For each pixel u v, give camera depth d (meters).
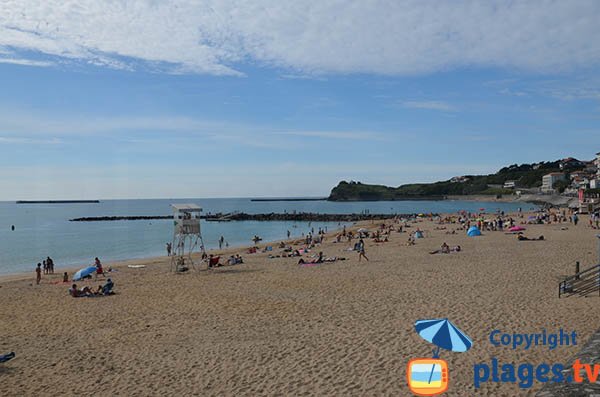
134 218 135.38
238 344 13.88
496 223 55.06
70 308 20.25
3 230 91.19
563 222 63.00
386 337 13.82
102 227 99.88
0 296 24.14
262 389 10.51
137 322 17.12
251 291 22.27
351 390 10.17
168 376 11.59
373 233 57.03
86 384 11.31
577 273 19.25
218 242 63.25
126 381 11.39
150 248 56.72
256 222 112.69
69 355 13.55
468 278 22.98
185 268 31.72
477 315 15.71
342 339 13.85
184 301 20.59
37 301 22.34
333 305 18.47
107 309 19.64
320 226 96.50
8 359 13.27
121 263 40.78
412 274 25.23
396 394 9.84
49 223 115.94
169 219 135.25
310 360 12.17
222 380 11.16
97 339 15.12
